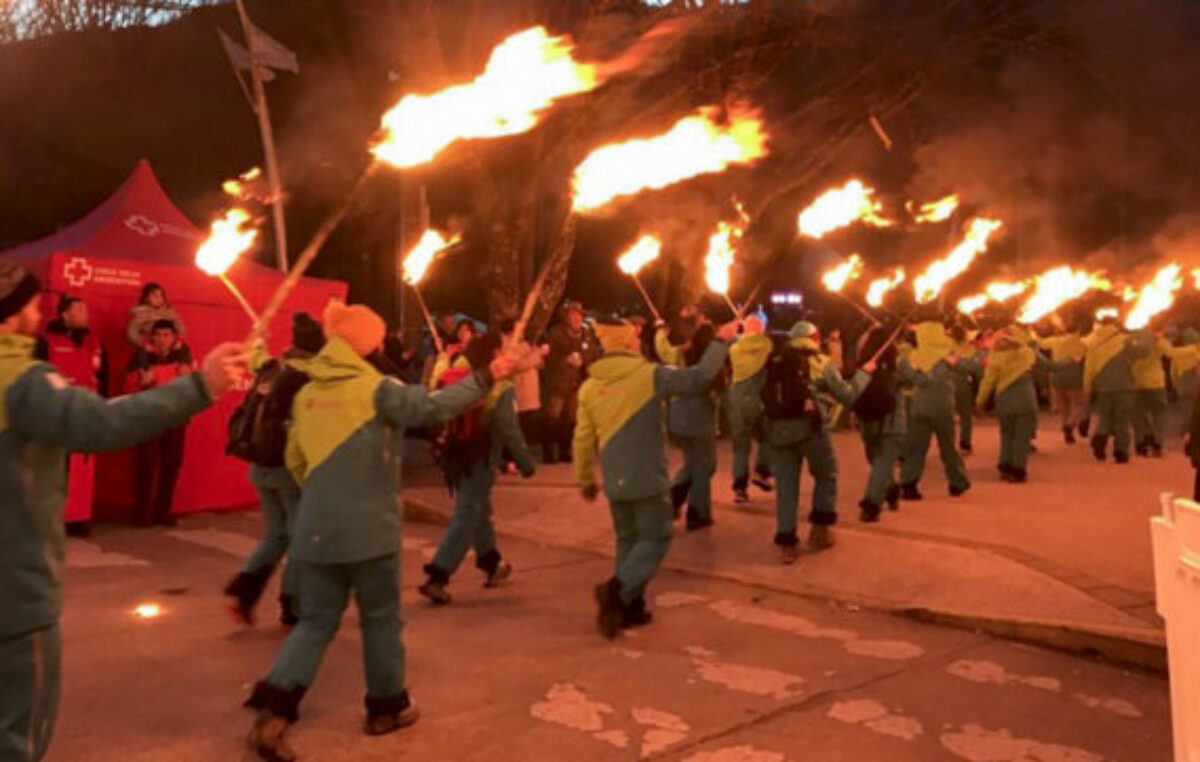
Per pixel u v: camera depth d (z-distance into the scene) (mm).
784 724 4848
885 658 5836
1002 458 11586
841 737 4699
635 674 5512
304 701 5070
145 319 9156
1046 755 4531
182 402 2984
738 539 8328
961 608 6559
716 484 11320
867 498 8914
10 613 2812
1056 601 6449
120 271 9438
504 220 12719
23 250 9602
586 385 6344
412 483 11359
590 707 5023
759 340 9906
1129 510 9656
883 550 7578
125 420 2885
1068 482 11516
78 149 19062
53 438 2846
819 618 6652
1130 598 6422
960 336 13875
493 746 4559
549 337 13148
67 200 19266
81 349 8812
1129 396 13172
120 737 4590
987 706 5105
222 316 10156
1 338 2939
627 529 6402
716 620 6570
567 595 7168
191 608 6680
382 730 4664
